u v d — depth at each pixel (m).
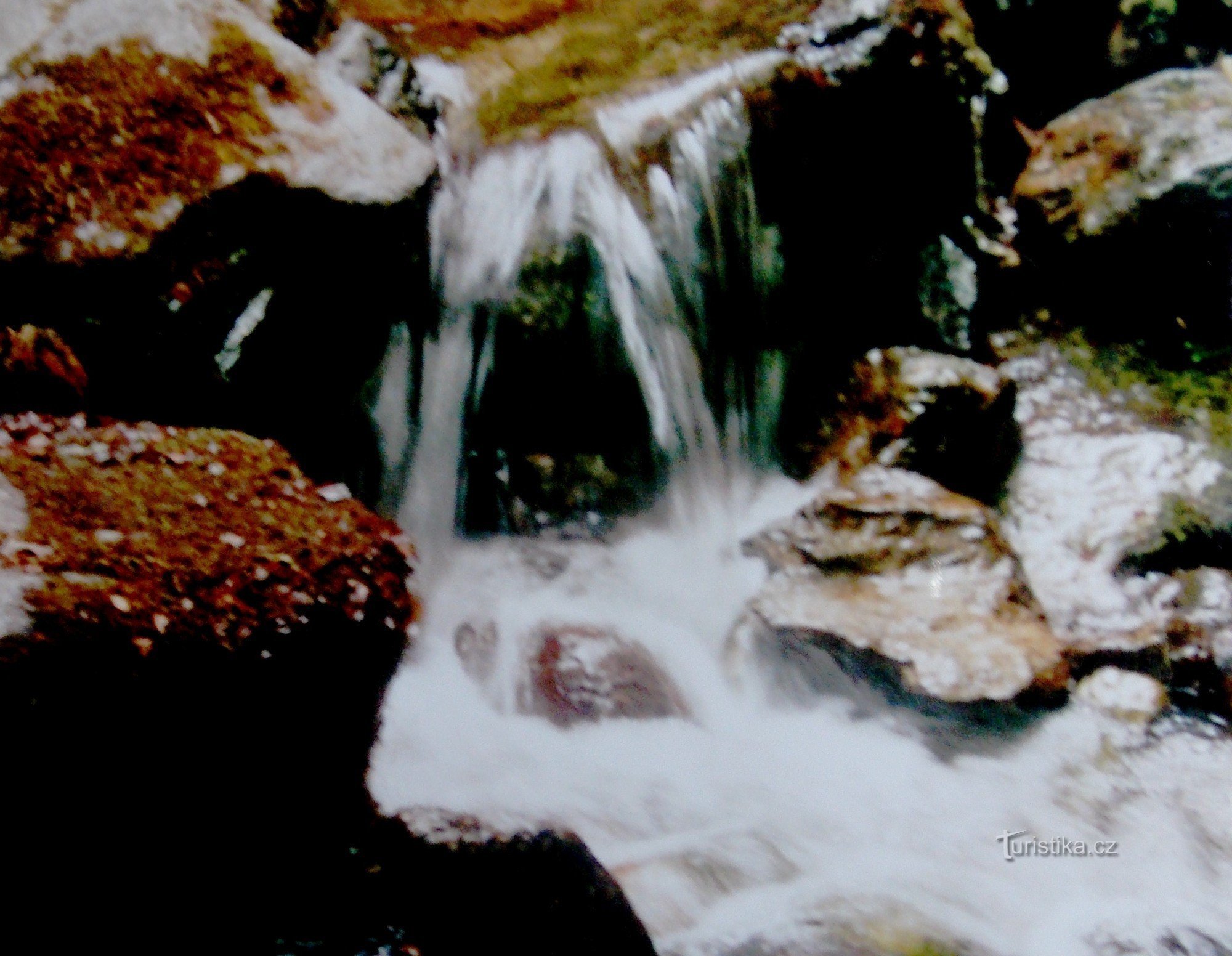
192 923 2.18
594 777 4.05
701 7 6.34
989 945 3.32
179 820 2.21
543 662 4.56
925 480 5.11
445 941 2.38
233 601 2.38
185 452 2.98
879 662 4.34
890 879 3.62
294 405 4.50
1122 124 6.32
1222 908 3.58
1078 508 5.37
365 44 5.34
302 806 2.51
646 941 2.69
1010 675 4.24
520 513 5.44
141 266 3.75
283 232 4.07
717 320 5.56
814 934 3.28
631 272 5.28
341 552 2.72
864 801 4.06
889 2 5.45
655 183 5.32
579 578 5.23
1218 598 4.85
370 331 4.71
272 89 4.30
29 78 4.02
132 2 4.27
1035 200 6.33
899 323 5.97
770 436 5.82
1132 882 3.67
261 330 4.07
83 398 3.66
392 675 2.74
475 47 6.33
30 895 1.92
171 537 2.53
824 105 5.34
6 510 2.43
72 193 3.80
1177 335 5.91
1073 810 4.02
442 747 4.09
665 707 4.48
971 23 5.88
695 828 3.81
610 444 5.50
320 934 2.29
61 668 2.00
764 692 4.67
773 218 5.52
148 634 2.17
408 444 5.12
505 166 5.33
